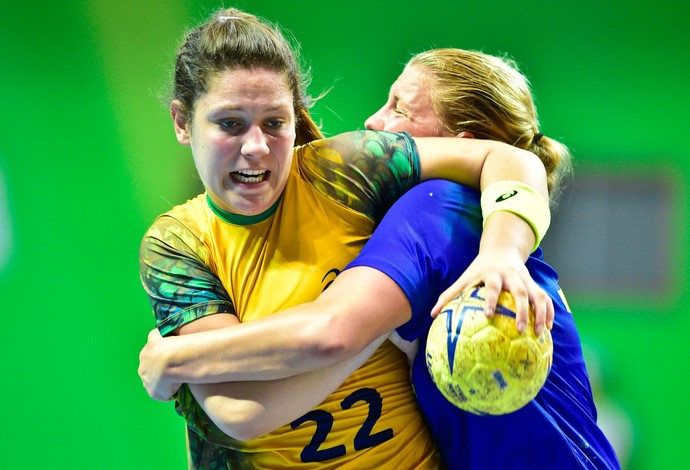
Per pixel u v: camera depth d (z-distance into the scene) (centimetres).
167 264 613
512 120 729
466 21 1833
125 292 1769
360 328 550
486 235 566
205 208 638
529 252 572
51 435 1667
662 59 1811
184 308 602
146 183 1805
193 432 652
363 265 576
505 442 607
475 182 637
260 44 584
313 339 541
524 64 1834
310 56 1817
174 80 627
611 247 1775
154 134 1803
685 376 1680
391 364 638
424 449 646
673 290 1744
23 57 1795
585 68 1833
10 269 1758
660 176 1802
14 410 1683
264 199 596
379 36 1819
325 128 1811
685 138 1806
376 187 628
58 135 1797
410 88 759
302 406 578
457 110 732
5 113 1794
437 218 602
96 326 1745
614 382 1667
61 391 1698
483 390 516
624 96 1822
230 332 567
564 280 1777
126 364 1733
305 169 631
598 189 1802
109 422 1681
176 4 1792
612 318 1734
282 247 617
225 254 621
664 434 1616
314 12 1809
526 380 514
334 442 618
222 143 579
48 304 1750
